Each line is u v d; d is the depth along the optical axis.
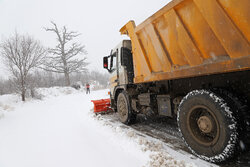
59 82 37.56
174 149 2.79
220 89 2.31
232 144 2.00
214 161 2.22
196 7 2.14
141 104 4.12
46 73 36.34
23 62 13.39
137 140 3.19
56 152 2.99
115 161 2.50
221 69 1.94
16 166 2.58
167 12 2.61
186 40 2.36
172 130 3.88
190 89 2.98
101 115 6.32
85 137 3.76
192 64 2.36
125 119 4.75
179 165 2.19
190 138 2.55
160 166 2.19
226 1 1.76
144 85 4.22
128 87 4.66
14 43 12.80
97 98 14.44
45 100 15.76
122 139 3.40
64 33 36.12
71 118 6.34
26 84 13.61
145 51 3.46
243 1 1.61
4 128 5.31
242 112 2.13
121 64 4.65
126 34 4.36
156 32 2.98
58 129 4.67
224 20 1.82
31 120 6.43
